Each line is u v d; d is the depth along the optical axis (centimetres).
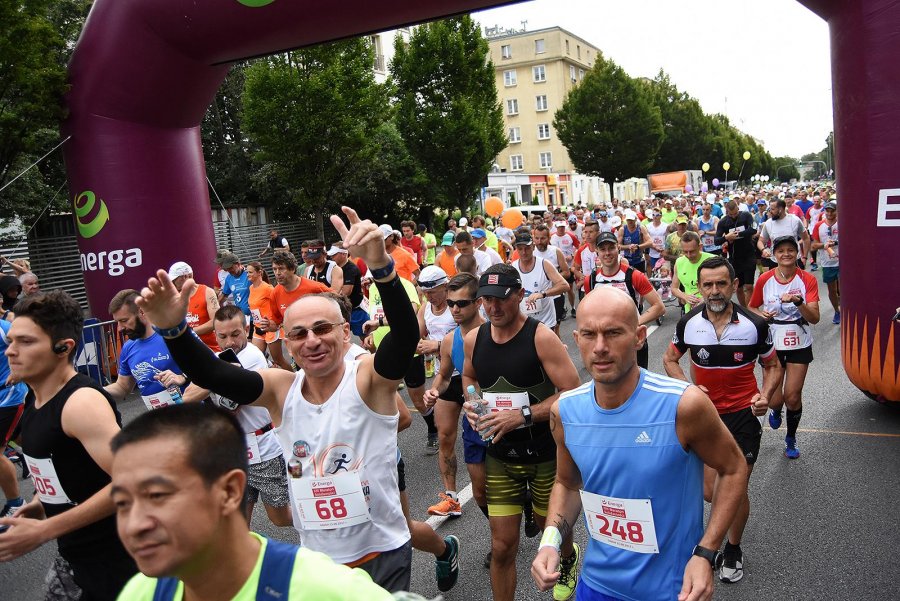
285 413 261
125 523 127
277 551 139
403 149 2956
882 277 582
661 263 1416
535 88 6450
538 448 331
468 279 411
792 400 539
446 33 2973
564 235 1491
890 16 555
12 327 257
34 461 261
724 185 7288
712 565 214
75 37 1950
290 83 1997
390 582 260
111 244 1023
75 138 1026
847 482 489
